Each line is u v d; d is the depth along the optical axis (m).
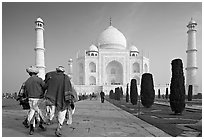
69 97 7.03
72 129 7.98
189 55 66.94
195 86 65.12
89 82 92.62
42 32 62.03
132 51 100.12
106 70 97.62
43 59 61.94
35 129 7.83
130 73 92.19
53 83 7.23
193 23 66.12
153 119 11.21
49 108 8.05
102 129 8.02
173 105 15.40
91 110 17.86
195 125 9.44
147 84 22.17
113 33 100.62
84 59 91.62
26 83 7.49
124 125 9.07
